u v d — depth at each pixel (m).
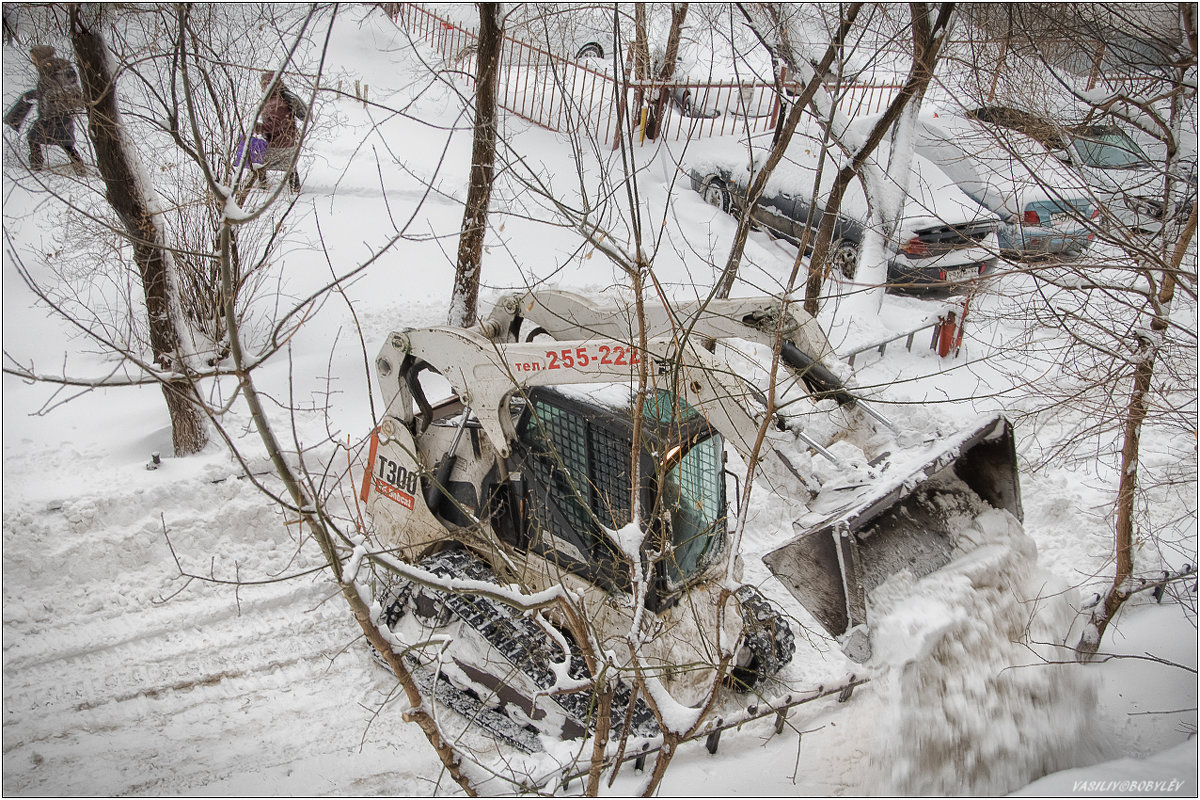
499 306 7.11
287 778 5.95
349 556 4.16
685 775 5.84
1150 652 6.98
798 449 5.56
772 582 8.18
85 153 9.03
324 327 10.97
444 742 4.42
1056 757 5.52
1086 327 8.41
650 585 5.82
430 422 7.01
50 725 6.21
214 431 8.91
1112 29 7.13
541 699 6.16
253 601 7.46
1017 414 8.23
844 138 11.02
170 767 5.96
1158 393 6.37
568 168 15.05
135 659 6.83
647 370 5.41
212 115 9.28
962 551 6.01
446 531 6.96
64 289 10.73
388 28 18.23
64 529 7.61
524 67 17.94
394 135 15.34
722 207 14.94
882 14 10.35
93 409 9.40
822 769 5.89
